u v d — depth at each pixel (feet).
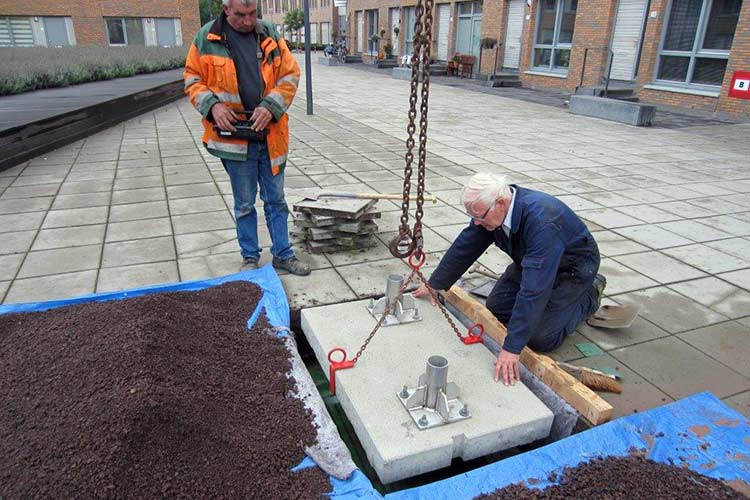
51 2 80.48
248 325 9.41
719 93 37.86
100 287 11.18
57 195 17.65
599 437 7.02
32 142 23.13
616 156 25.73
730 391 8.50
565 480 6.41
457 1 69.87
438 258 13.02
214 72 9.83
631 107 34.99
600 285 9.73
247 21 9.61
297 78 10.47
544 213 7.70
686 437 7.06
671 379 8.77
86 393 6.75
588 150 27.09
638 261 13.33
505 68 62.80
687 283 12.17
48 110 26.94
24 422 6.59
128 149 25.22
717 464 6.67
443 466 6.93
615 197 18.81
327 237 12.65
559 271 8.78
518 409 7.40
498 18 61.36
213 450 6.42
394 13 87.30
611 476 6.46
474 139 29.35
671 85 41.91
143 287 10.89
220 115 9.89
